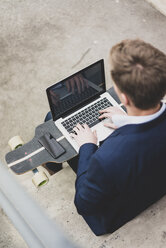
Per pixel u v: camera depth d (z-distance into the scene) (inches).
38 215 26.5
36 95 137.0
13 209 27.6
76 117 79.5
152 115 39.7
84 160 60.1
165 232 56.4
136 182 43.8
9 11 159.3
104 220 60.0
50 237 24.6
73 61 144.6
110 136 43.1
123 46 39.3
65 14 157.4
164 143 40.8
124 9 158.1
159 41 147.9
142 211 58.6
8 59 145.7
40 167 117.3
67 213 81.1
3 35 152.6
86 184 47.0
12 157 77.5
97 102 81.2
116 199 50.3
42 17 157.0
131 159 41.1
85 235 73.9
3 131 130.2
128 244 56.0
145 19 154.7
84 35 151.0
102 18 155.7
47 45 148.9
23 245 61.5
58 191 86.9
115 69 38.7
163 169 44.1
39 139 78.2
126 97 39.4
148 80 36.5
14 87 138.8
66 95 76.4
